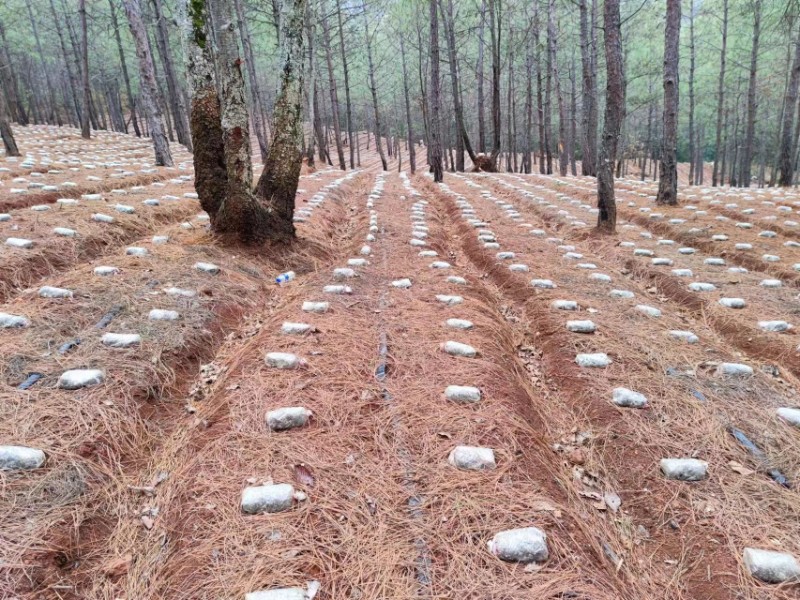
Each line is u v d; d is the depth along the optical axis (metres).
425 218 8.23
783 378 3.43
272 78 31.72
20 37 26.97
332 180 12.55
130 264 4.64
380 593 1.76
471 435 2.63
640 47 26.27
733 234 6.98
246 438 2.57
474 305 4.35
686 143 42.25
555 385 3.46
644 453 2.67
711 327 4.28
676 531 2.22
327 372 3.17
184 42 5.33
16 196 6.38
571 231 7.48
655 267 5.63
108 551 2.01
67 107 30.81
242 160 5.32
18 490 2.12
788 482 2.43
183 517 2.13
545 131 22.69
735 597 1.89
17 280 4.01
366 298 4.46
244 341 3.92
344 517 2.10
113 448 2.49
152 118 12.67
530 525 2.08
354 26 22.12
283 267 5.52
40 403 2.65
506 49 22.44
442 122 30.42
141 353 3.22
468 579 1.83
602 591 1.83
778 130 27.11
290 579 1.81
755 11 16.95
